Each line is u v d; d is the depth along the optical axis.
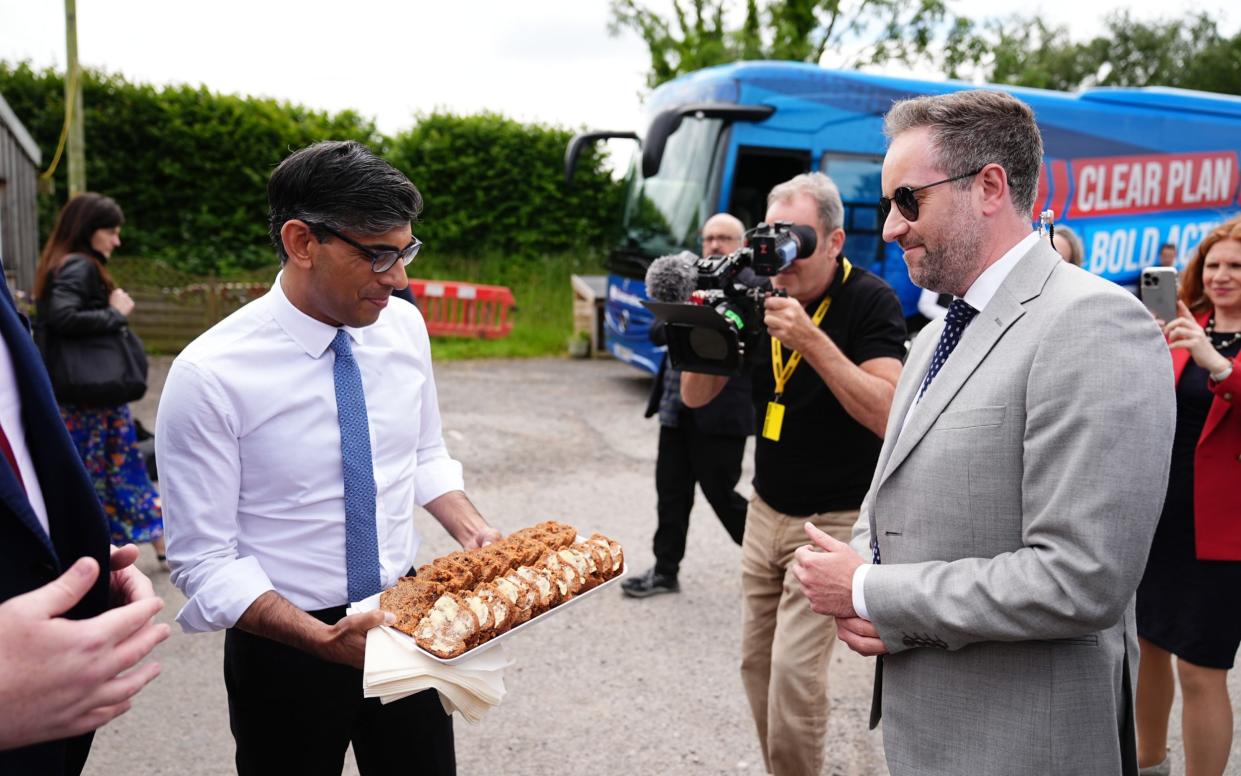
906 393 1.83
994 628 1.48
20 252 11.15
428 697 2.03
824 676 2.60
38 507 1.24
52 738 1.01
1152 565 2.85
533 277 16.39
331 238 1.74
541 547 2.04
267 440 1.86
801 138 8.50
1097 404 1.41
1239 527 2.65
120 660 1.04
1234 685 3.80
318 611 1.92
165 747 3.25
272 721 1.92
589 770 3.15
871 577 1.62
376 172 1.74
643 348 9.46
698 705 3.61
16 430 1.23
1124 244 9.34
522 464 7.23
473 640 1.71
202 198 14.88
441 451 2.34
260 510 1.89
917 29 21.78
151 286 12.13
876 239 8.69
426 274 16.20
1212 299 2.93
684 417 4.42
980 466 1.55
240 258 15.01
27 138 11.15
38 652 0.98
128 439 4.58
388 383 2.02
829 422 2.66
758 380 2.84
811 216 2.67
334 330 1.91
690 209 8.66
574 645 4.14
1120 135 9.20
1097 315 1.45
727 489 4.37
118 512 4.58
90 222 4.41
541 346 13.52
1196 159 9.60
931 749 1.66
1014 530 1.54
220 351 1.81
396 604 1.77
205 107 14.70
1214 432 2.69
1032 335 1.52
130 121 14.27
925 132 1.63
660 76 21.69
